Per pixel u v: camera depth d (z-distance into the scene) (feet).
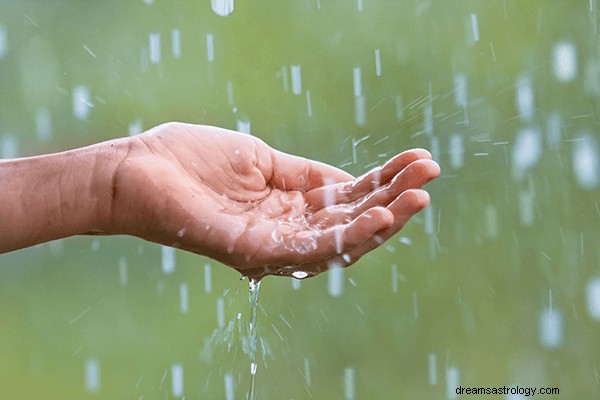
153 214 9.46
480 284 23.85
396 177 9.71
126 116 24.68
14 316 23.71
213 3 13.34
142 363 23.31
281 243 9.32
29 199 9.51
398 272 23.70
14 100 24.63
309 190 10.46
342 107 24.49
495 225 24.16
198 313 23.36
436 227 24.11
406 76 24.54
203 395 22.71
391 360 23.02
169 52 24.70
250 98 24.59
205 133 10.23
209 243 9.45
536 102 24.43
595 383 23.07
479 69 24.54
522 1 24.54
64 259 24.16
